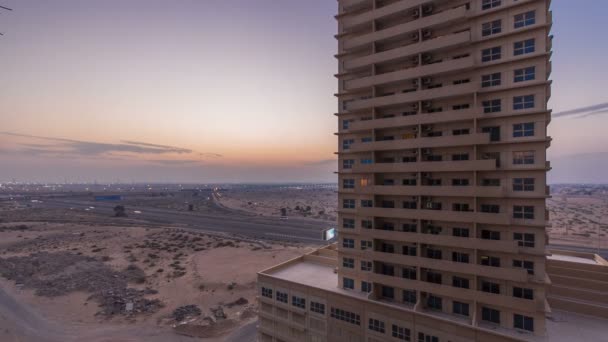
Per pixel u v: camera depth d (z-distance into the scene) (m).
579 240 115.25
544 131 32.66
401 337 37.88
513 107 34.44
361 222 44.50
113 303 64.56
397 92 41.97
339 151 47.16
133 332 53.56
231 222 177.25
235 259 98.19
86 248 111.38
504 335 31.47
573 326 35.06
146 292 71.25
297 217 199.38
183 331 53.53
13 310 61.00
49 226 152.38
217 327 54.91
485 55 36.09
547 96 33.59
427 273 39.00
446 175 38.38
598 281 40.53
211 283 76.25
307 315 45.78
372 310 39.94
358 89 44.66
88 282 76.69
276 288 49.22
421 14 38.78
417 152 39.66
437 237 36.81
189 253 106.12
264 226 162.88
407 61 41.25
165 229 148.88
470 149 36.72
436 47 37.16
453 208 37.81
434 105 39.16
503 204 34.66
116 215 194.38
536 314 32.22
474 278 35.34
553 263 47.75
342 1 46.12
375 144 41.62
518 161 34.09
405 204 41.19
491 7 35.62
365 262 43.94
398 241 41.19
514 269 32.59
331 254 60.09
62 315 59.91
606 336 33.00
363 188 42.75
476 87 34.94
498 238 34.94
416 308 37.41
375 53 42.03
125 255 103.06
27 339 50.91
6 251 106.56
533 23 33.28
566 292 40.44
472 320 34.53
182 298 68.38
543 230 32.53
